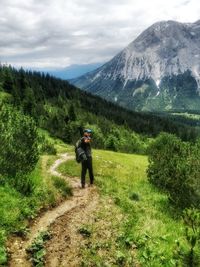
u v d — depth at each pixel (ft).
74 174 76.59
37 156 56.49
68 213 43.11
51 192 49.03
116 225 40.29
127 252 33.53
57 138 438.81
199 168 55.11
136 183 75.36
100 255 32.27
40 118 475.31
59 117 517.55
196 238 30.30
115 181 74.18
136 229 39.63
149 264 31.73
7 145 49.62
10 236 33.32
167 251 34.73
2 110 58.59
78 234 36.45
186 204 52.37
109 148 383.86
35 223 38.34
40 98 641.40
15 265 28.91
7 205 38.73
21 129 55.88
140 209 50.37
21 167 51.34
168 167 68.64
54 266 29.73
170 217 50.19
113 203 51.06
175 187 56.24
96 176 77.15
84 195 54.13
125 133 560.61
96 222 40.68
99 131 490.08
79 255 31.91
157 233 39.86
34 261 29.91
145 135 635.66
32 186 46.55
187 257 29.01
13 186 45.21
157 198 61.87
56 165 91.97
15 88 554.05
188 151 70.95
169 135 209.87
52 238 34.91
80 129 467.52
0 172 46.85
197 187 51.98
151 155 79.82
